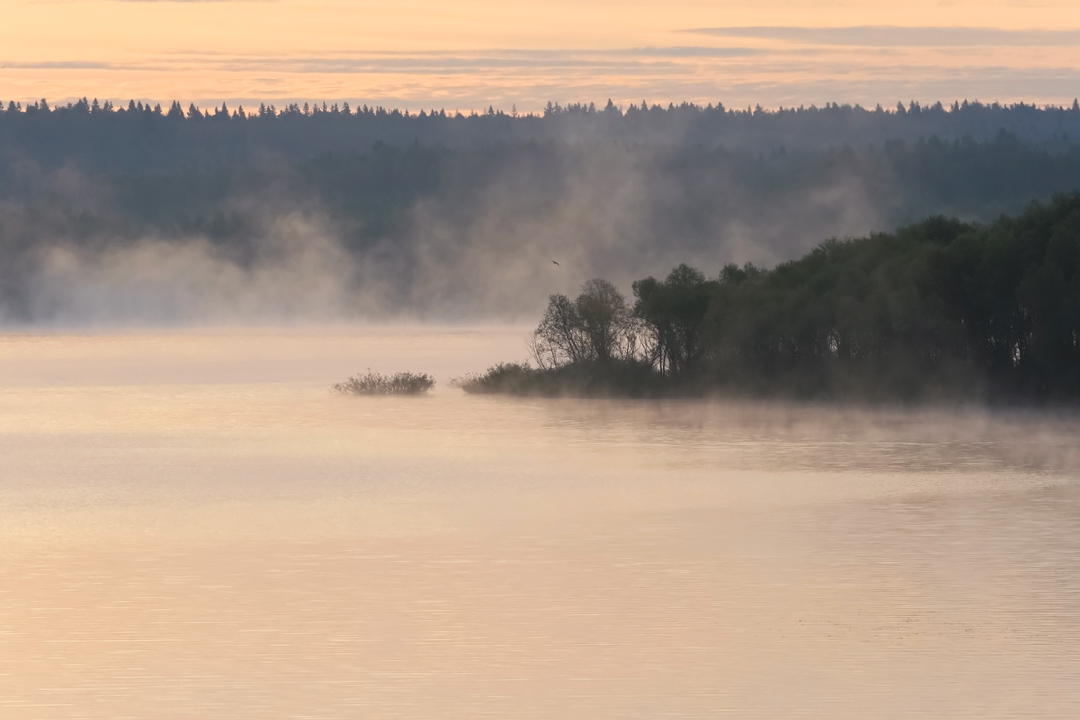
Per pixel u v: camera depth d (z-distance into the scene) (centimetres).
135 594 5131
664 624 4662
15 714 3778
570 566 5616
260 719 3731
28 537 6412
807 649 4359
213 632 4572
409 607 4909
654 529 6538
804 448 10344
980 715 3728
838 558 5762
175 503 7569
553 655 4306
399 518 6950
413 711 3791
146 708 3822
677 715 3753
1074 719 3691
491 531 6512
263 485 8344
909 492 7812
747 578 5362
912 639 4469
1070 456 9738
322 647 4400
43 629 4619
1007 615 4756
